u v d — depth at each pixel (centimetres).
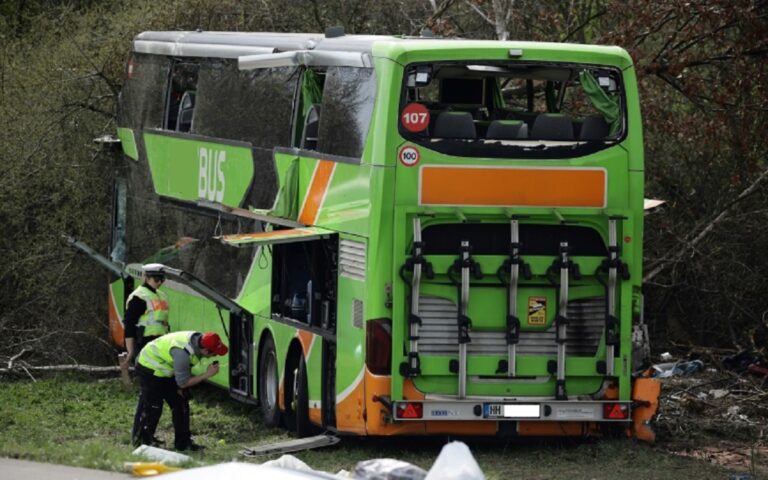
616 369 2184
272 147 2569
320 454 2233
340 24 3928
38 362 3381
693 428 2491
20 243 3481
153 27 3875
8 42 3972
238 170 2731
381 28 3966
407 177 2128
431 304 2144
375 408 2138
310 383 2389
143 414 2262
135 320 2739
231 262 2792
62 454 1772
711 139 3241
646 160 3544
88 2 4269
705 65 3341
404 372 2127
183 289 3075
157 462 1780
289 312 2517
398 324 2128
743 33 3092
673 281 3362
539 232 2170
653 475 2041
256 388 2673
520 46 2156
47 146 3625
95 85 3903
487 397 2147
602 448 2173
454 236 2148
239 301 2744
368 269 2141
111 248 3450
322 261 2369
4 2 4366
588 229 2184
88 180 3634
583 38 3612
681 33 3180
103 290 3575
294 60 2433
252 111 2673
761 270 3416
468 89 2564
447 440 2266
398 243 2125
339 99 2294
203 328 2945
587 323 2188
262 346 2641
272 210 2555
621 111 2195
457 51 2139
